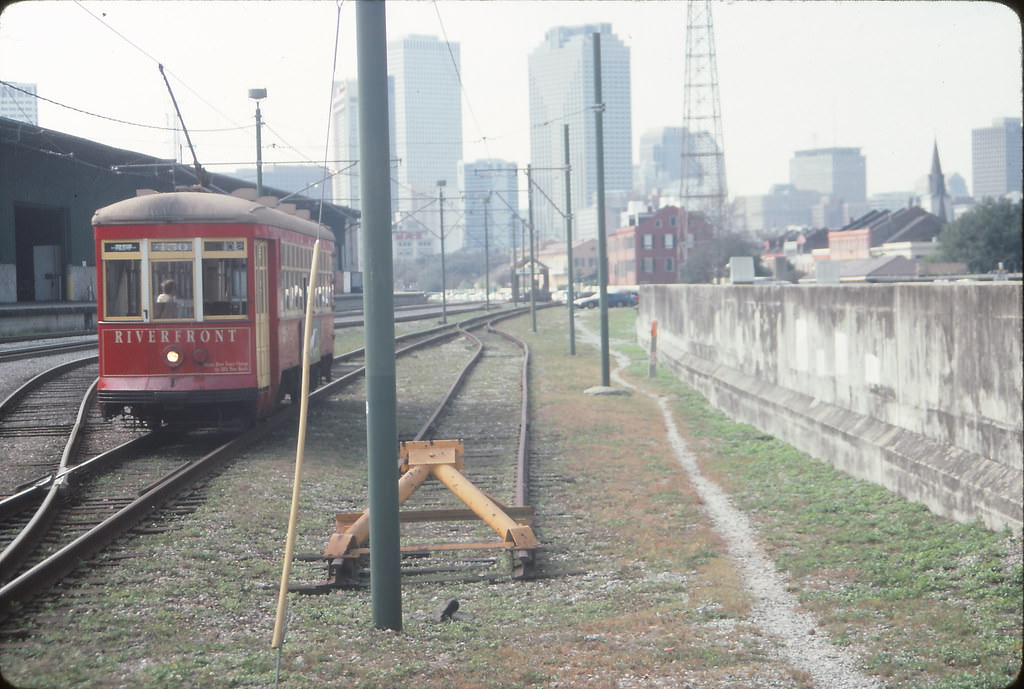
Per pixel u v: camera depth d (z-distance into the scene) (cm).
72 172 3691
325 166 1393
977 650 698
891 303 1257
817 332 1555
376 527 762
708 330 2452
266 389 1524
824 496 1223
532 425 1839
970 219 7500
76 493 1151
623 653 717
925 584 850
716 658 705
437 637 744
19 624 728
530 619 799
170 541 959
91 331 3716
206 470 1276
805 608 825
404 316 6325
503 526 961
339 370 2741
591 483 1339
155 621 745
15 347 2878
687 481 1358
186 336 1434
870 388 1338
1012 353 951
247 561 923
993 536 941
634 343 4278
